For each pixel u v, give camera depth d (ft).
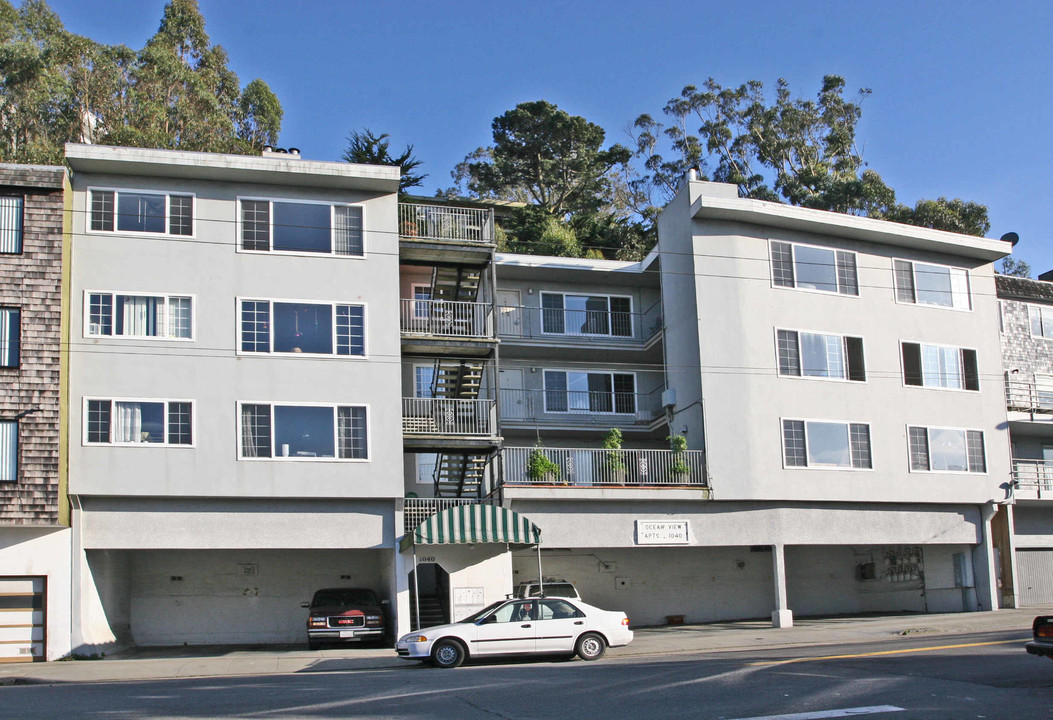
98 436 84.84
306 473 88.38
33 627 81.51
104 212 88.63
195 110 173.78
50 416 82.53
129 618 95.91
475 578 90.53
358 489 89.30
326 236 93.40
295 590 101.50
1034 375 127.75
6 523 80.38
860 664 55.77
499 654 67.15
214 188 91.40
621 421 117.91
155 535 85.25
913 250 116.06
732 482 100.48
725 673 52.85
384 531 90.33
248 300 90.22
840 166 215.72
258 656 81.30
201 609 98.53
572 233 181.37
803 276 108.88
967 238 116.67
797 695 45.37
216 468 86.53
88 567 84.38
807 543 103.91
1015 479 116.47
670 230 111.96
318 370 90.53
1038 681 48.24
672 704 43.70
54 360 83.30
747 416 102.73
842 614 118.42
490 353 102.99
